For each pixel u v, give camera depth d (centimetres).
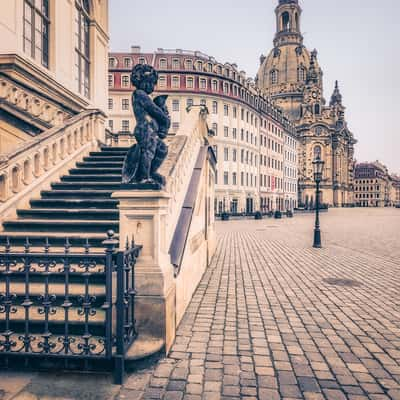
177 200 584
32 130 880
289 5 13550
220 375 359
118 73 5703
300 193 11831
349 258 1162
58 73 1098
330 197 12019
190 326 505
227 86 6262
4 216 600
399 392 332
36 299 424
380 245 1541
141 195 394
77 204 660
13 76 858
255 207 7288
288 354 414
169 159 587
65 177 789
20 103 844
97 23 1380
